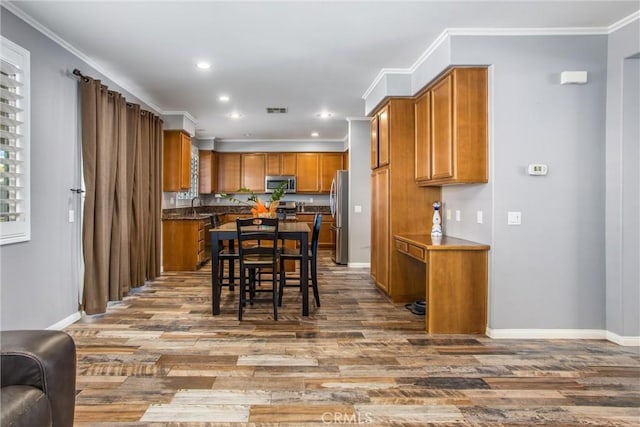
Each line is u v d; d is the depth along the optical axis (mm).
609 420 1939
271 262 3580
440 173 3422
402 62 3748
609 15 2789
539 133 3051
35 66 2846
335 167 8508
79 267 3473
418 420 1929
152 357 2658
